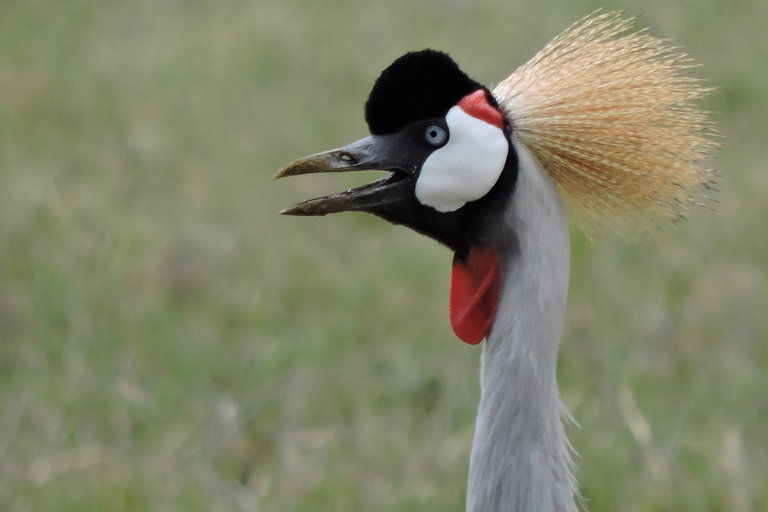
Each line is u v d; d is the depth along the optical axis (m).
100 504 10.07
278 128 18.42
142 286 13.85
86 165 17.08
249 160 17.36
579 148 6.51
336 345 12.76
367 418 11.43
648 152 6.54
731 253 14.47
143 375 12.20
